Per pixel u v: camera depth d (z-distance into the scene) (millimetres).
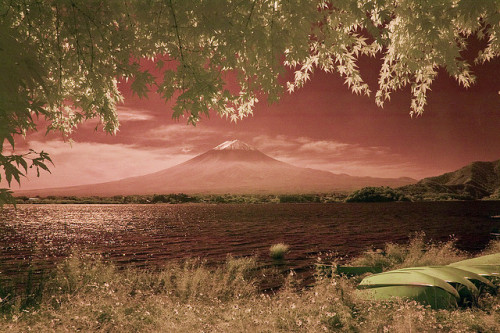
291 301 5121
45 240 29688
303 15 3727
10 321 3889
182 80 4090
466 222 45875
